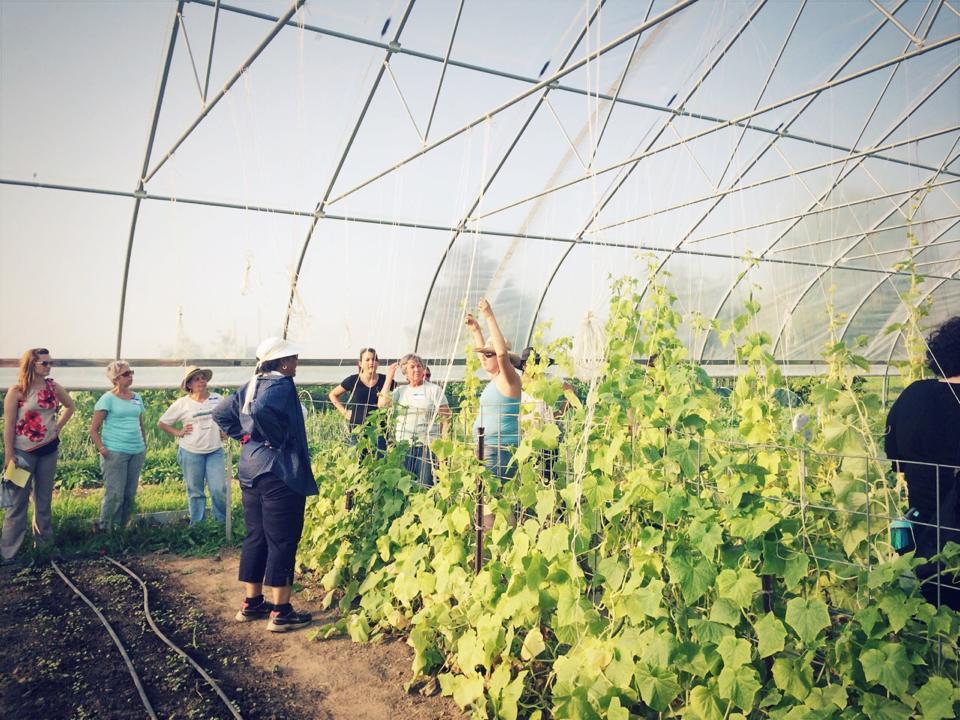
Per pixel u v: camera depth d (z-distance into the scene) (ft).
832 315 13.34
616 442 9.53
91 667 12.17
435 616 11.83
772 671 8.11
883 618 7.75
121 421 21.42
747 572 8.18
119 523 21.70
